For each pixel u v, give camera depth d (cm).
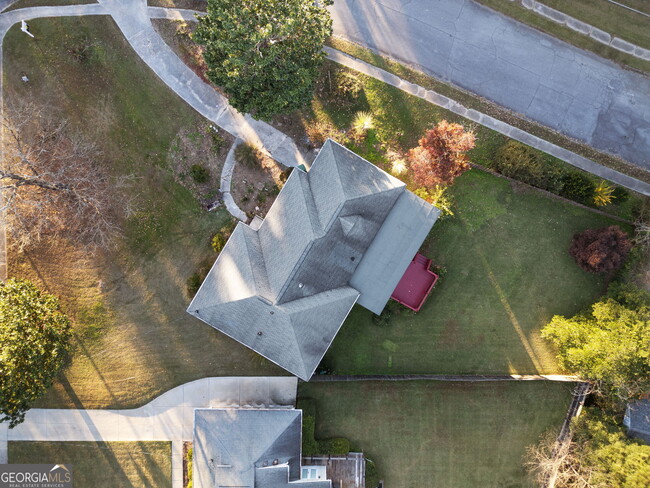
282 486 2864
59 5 3247
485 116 3195
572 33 3161
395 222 2922
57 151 3291
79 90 3281
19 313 2797
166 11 3234
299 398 3269
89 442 3322
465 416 3247
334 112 3231
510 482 3225
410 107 3209
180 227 3306
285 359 2833
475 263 3212
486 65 3198
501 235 3203
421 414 3262
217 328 2944
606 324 2844
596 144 3192
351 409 3275
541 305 3209
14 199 3083
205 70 3194
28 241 3219
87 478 3322
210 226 3294
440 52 3212
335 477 3195
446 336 3238
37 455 3312
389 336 3250
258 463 2834
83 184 3278
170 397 3309
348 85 3169
